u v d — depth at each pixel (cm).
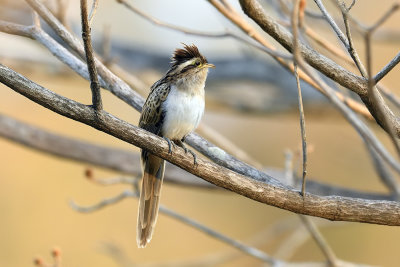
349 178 1572
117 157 1154
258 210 1853
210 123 1878
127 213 1736
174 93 858
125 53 1512
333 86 900
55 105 613
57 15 938
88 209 974
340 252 1800
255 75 1470
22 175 1716
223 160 817
